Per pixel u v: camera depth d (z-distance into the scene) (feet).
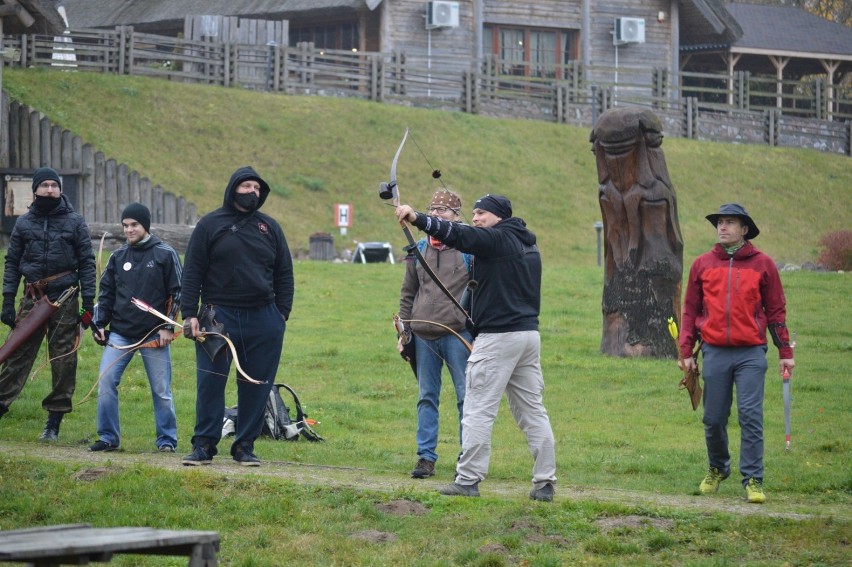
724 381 56.75
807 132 292.20
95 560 30.96
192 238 60.08
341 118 231.71
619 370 103.76
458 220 61.93
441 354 61.16
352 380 99.30
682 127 276.00
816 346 117.60
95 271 69.05
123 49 222.48
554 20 282.15
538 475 53.01
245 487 53.06
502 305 52.54
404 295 62.44
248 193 60.29
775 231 240.73
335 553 45.98
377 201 211.61
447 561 45.06
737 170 262.06
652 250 109.19
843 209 258.78
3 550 29.37
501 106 258.37
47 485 53.67
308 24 278.46
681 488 60.70
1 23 167.63
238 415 61.21
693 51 312.09
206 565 31.71
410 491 52.75
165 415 67.51
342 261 186.29
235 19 238.68
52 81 209.56
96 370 96.58
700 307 58.54
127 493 52.47
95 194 168.76
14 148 166.09
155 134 206.59
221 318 59.82
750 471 55.88
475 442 52.70
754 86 341.21
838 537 46.96
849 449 72.79
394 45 264.31
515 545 46.37
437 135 236.84
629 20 283.38
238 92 229.86
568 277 161.79
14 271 69.00
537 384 53.52
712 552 46.06
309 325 123.03
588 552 46.09
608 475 65.46
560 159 244.01
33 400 84.69
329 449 71.61
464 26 270.87
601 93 265.95
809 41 311.68
